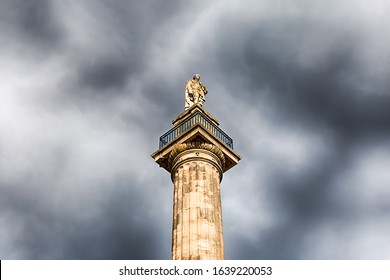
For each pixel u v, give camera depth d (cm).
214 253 2980
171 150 3500
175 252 3012
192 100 4084
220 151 3494
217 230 3108
